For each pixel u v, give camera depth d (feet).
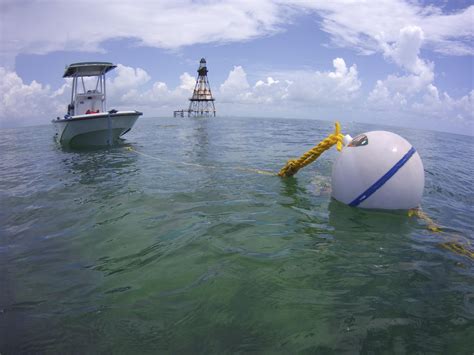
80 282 8.32
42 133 64.34
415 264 9.11
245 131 55.67
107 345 6.06
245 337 6.14
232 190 16.71
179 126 70.18
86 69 42.57
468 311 7.04
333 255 9.52
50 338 6.29
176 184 18.16
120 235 11.20
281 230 11.37
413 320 6.69
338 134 16.78
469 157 32.55
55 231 11.85
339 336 6.17
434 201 16.02
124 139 44.60
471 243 10.70
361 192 13.25
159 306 7.14
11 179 21.24
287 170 19.43
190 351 5.82
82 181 19.74
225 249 9.88
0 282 8.35
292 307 7.04
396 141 13.08
